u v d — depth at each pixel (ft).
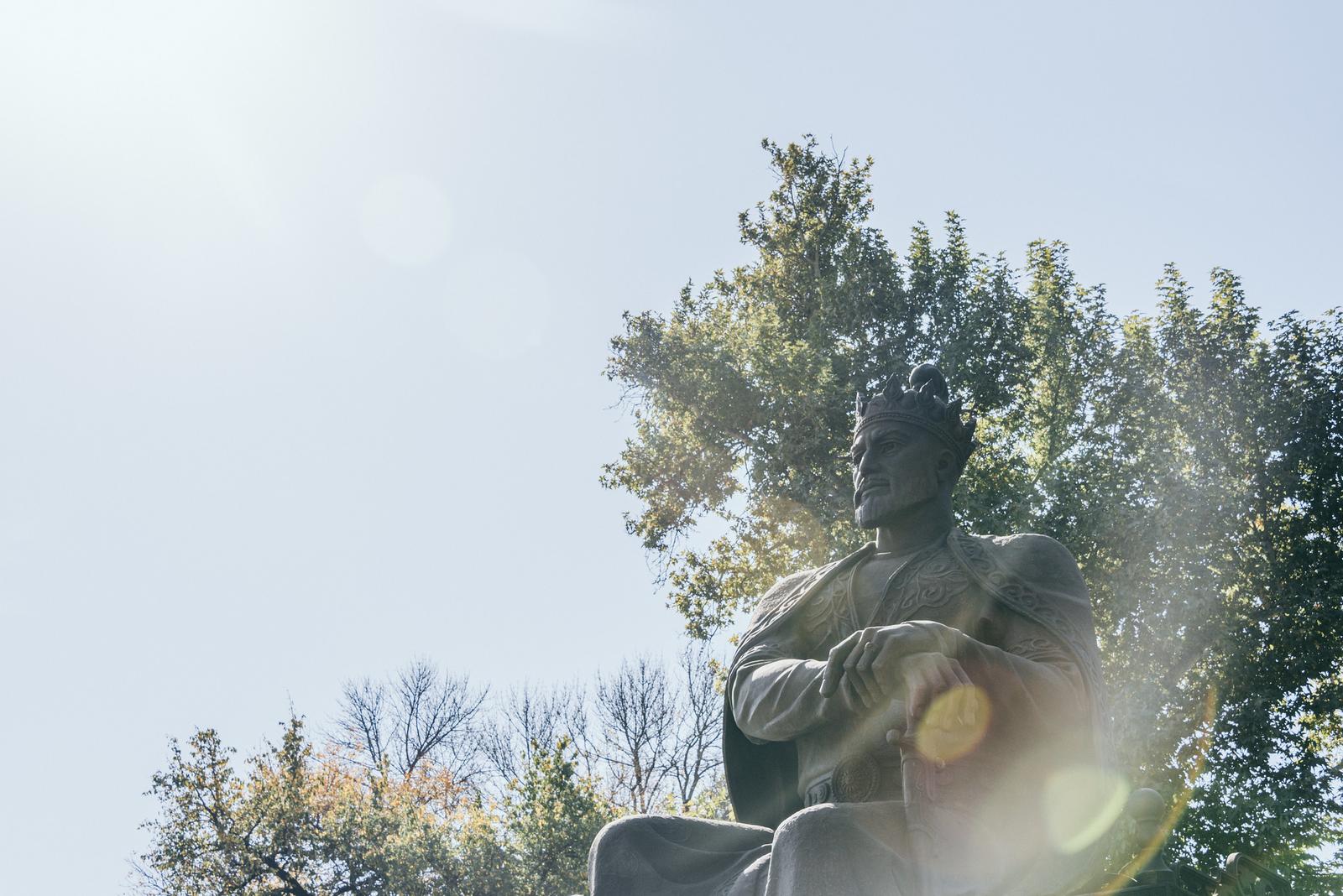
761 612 14.12
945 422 13.99
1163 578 48.37
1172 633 47.91
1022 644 12.59
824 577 13.74
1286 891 14.15
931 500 13.79
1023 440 54.13
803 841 11.14
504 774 91.40
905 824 11.28
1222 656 47.44
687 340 53.62
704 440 53.01
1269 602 48.06
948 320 54.03
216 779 66.13
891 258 56.70
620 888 12.20
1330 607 46.85
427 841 58.65
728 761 13.55
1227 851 45.65
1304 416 49.11
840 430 50.47
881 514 13.66
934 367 14.64
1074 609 12.87
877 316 54.80
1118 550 49.03
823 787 12.32
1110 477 50.16
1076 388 53.16
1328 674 47.60
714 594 55.52
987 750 11.67
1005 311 53.88
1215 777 46.78
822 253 59.21
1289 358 50.26
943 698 11.09
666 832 12.64
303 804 66.23
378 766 92.32
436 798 89.92
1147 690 47.39
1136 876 12.20
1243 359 50.83
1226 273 53.21
